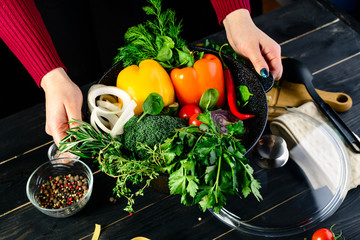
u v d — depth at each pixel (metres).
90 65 1.76
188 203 0.85
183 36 1.90
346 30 1.29
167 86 0.97
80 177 0.98
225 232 0.91
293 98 1.11
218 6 1.08
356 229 0.89
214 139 0.76
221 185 0.77
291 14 1.35
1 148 1.07
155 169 0.82
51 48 1.03
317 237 0.84
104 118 0.98
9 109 1.78
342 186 0.91
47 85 1.00
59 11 1.58
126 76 0.96
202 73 0.96
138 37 1.00
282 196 0.91
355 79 1.17
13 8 0.98
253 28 1.04
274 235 0.88
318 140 0.97
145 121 0.88
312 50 1.25
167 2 1.79
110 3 1.58
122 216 0.95
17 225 0.94
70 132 0.83
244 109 1.00
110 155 0.81
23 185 1.00
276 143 0.96
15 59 1.76
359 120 1.08
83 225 0.94
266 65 0.96
